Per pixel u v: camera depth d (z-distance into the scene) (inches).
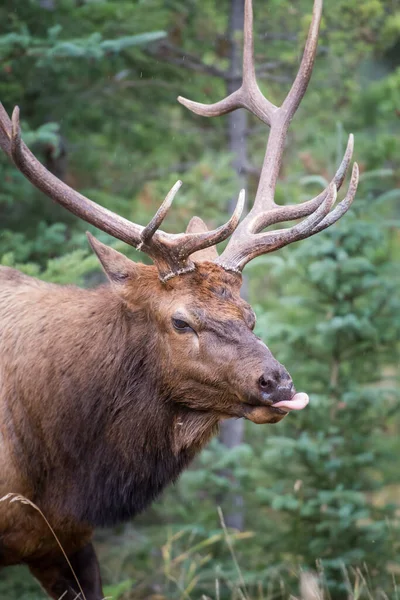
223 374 353.7
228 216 676.7
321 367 578.2
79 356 383.9
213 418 375.2
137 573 608.1
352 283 564.7
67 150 679.7
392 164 698.8
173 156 730.2
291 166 717.3
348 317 551.8
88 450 382.9
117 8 609.3
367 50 681.0
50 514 390.0
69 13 597.9
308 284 584.7
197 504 642.8
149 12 646.5
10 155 386.6
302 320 590.2
